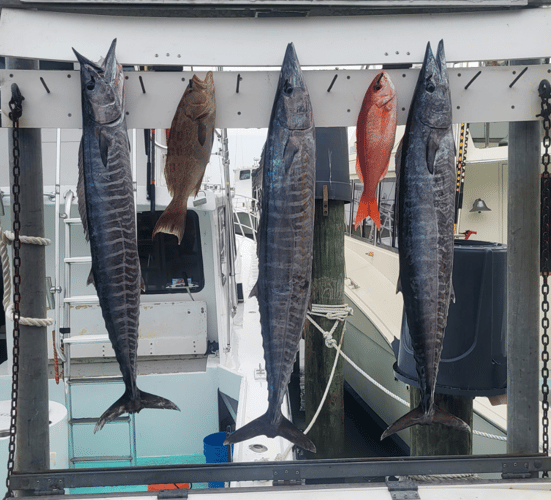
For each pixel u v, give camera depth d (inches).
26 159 75.7
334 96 76.5
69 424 138.6
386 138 70.1
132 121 75.5
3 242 78.1
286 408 149.2
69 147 173.9
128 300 67.1
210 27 74.8
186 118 69.8
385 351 208.5
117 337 66.9
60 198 146.3
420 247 67.6
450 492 72.7
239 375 157.9
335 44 75.5
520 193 83.4
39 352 77.8
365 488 73.3
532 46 76.7
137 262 68.0
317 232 167.2
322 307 167.9
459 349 106.0
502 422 137.4
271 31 75.3
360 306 227.5
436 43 76.2
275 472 74.7
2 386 155.8
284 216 66.4
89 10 74.8
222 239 202.5
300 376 245.9
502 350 105.7
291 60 66.5
